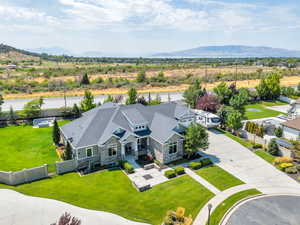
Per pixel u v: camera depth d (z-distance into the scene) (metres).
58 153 28.30
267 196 20.34
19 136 34.31
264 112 49.59
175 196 20.27
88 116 29.31
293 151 26.81
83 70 116.62
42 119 41.12
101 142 25.41
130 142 27.56
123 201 19.56
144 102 46.41
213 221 17.03
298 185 22.17
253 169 25.28
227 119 37.34
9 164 25.39
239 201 19.50
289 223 16.97
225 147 31.23
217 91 54.75
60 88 73.88
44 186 21.73
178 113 32.59
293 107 42.12
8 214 17.72
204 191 21.02
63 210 18.31
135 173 24.31
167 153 26.42
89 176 23.69
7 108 49.44
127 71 122.88
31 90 70.31
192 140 26.39
